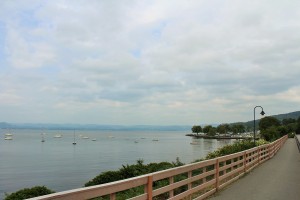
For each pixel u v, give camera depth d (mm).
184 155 70375
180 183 9070
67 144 130750
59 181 39344
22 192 14055
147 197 7324
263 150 25641
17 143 138250
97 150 95312
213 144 124938
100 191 5605
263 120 98375
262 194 11539
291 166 22125
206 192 11117
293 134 96312
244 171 17469
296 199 10719
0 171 49781
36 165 57469
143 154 77312
